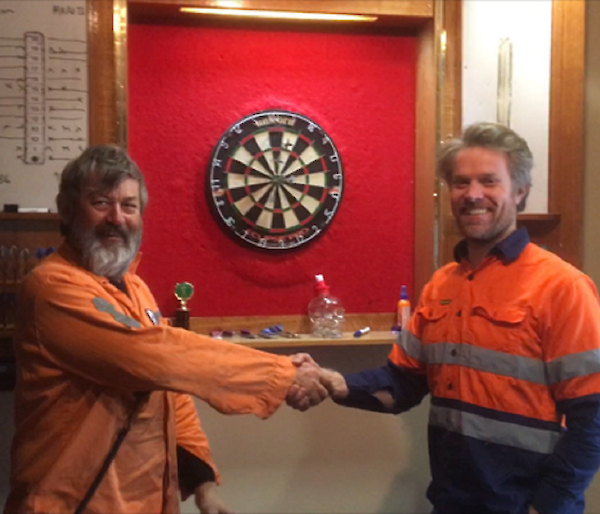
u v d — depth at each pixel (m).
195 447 1.80
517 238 1.71
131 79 2.26
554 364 1.57
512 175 1.69
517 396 1.61
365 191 2.41
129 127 2.26
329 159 2.36
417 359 1.90
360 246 2.41
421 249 2.39
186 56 2.30
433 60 2.30
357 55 2.40
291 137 2.33
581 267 2.35
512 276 1.69
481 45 2.32
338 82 2.39
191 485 1.80
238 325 2.33
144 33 2.27
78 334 1.48
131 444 1.53
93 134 2.13
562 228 2.36
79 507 1.46
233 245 2.34
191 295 2.23
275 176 2.33
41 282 1.52
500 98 2.33
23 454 1.50
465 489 1.67
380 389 1.93
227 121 2.33
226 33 2.32
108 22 2.14
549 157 2.36
